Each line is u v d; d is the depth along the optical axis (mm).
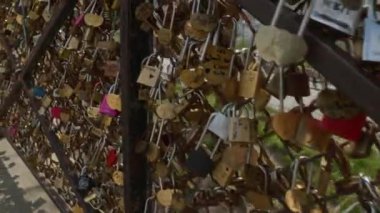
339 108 878
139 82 1379
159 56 1364
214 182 1296
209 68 1147
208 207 1422
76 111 2104
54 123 2395
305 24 814
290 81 939
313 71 931
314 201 1041
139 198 1551
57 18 1896
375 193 998
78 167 2180
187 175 1361
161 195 1446
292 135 941
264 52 838
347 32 791
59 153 2281
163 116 1328
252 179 1145
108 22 1621
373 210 1002
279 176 1118
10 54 3025
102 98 1765
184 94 1295
